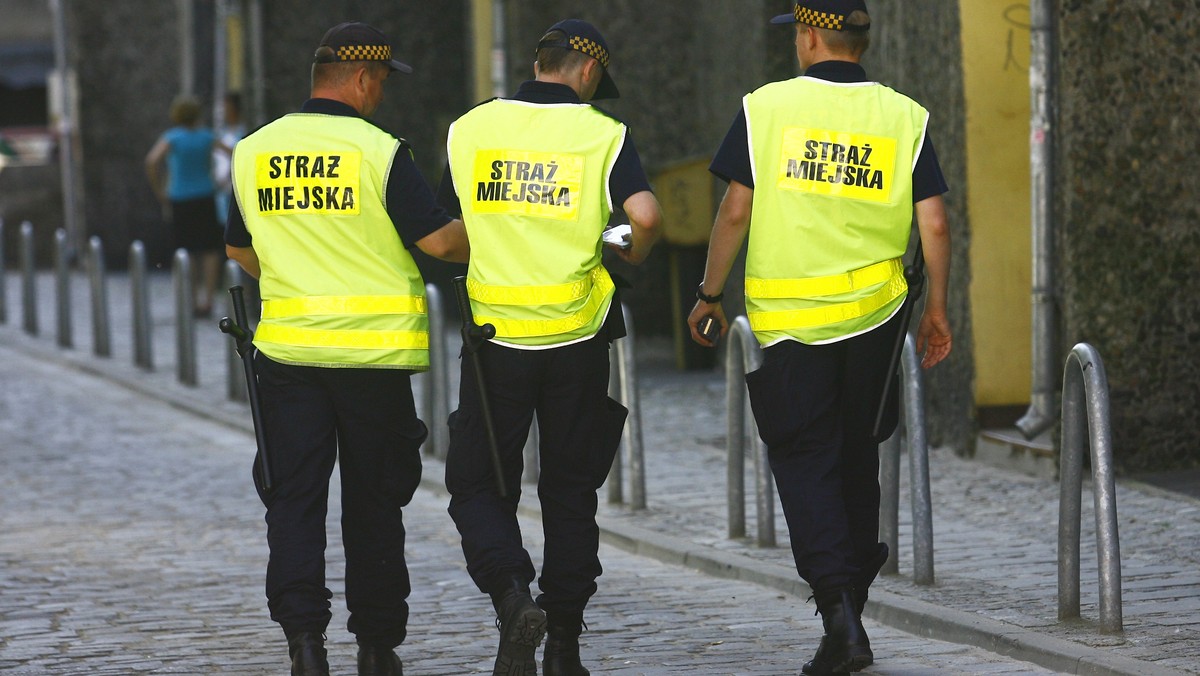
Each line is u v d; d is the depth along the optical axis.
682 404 47.09
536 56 19.59
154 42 97.44
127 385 53.81
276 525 18.89
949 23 37.59
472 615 24.94
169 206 71.75
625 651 22.39
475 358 18.95
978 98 37.03
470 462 19.22
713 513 32.09
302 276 19.08
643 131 59.16
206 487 37.19
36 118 149.25
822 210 19.30
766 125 19.39
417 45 72.69
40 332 68.31
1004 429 37.25
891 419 19.88
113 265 98.44
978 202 37.16
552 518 19.45
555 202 18.94
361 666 19.97
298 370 19.08
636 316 61.69
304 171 19.16
